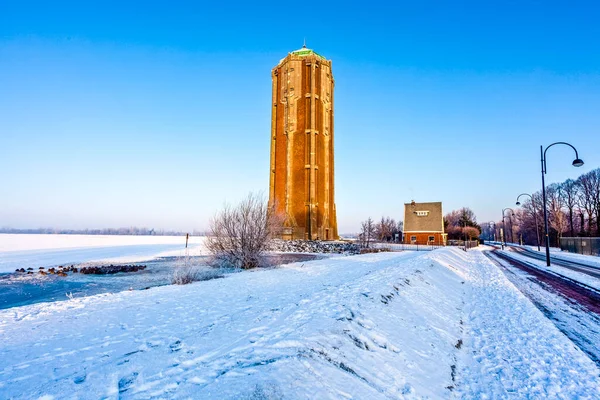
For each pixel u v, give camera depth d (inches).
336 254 1488.7
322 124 2214.6
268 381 140.9
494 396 195.0
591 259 1369.3
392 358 211.9
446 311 385.7
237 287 528.4
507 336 304.8
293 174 2150.6
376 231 3090.6
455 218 5472.4
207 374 165.6
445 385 205.0
